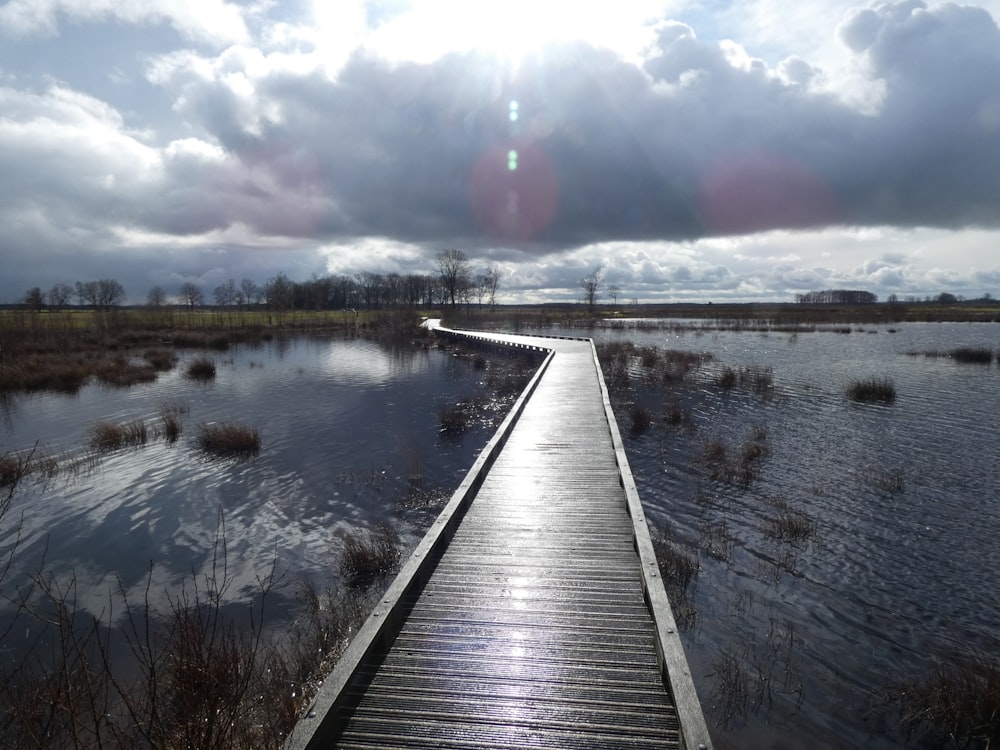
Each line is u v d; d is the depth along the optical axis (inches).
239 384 812.0
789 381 772.0
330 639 206.4
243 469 417.4
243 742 130.4
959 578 257.3
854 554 279.0
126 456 450.9
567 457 329.7
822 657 203.5
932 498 347.3
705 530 304.7
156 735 121.2
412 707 123.3
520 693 127.7
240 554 285.1
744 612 230.8
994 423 530.3
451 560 196.7
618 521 231.8
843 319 2390.5
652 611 146.4
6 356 937.5
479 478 278.5
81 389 767.7
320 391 751.7
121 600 243.6
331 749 112.0
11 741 118.8
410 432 526.6
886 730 170.2
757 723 172.4
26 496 365.1
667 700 125.3
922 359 1011.9
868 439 479.2
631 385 747.4
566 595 172.1
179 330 1646.2
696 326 2052.2
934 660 202.1
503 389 744.3
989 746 160.7
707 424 537.3
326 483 386.3
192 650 137.4
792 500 346.3
